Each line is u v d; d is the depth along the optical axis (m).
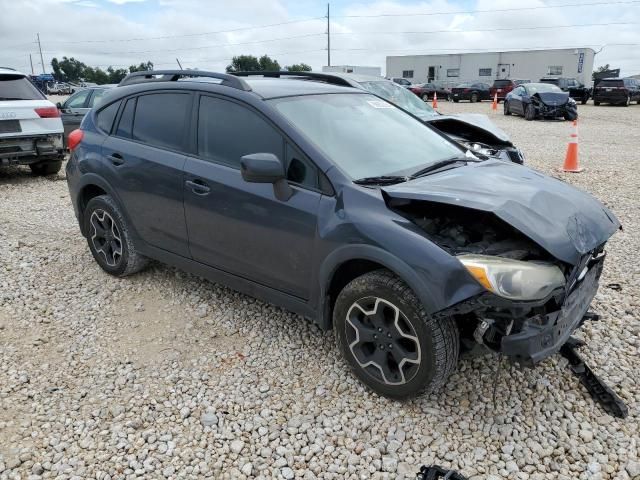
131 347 3.69
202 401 3.13
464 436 2.84
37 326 3.98
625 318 3.98
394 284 2.84
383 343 2.98
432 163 3.54
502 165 3.66
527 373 3.33
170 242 4.06
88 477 2.60
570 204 3.04
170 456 2.73
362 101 4.02
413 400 3.06
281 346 3.66
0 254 5.35
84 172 4.55
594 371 3.39
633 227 6.08
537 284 2.57
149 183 4.02
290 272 3.32
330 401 3.11
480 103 34.25
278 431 2.90
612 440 2.82
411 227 2.80
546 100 19.52
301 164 3.23
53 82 65.75
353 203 2.98
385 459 2.69
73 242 5.71
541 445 2.79
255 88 3.66
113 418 3.01
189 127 3.85
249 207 3.39
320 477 2.61
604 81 28.45
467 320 2.88
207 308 4.18
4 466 2.66
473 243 2.88
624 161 10.48
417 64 45.75
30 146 8.66
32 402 3.13
